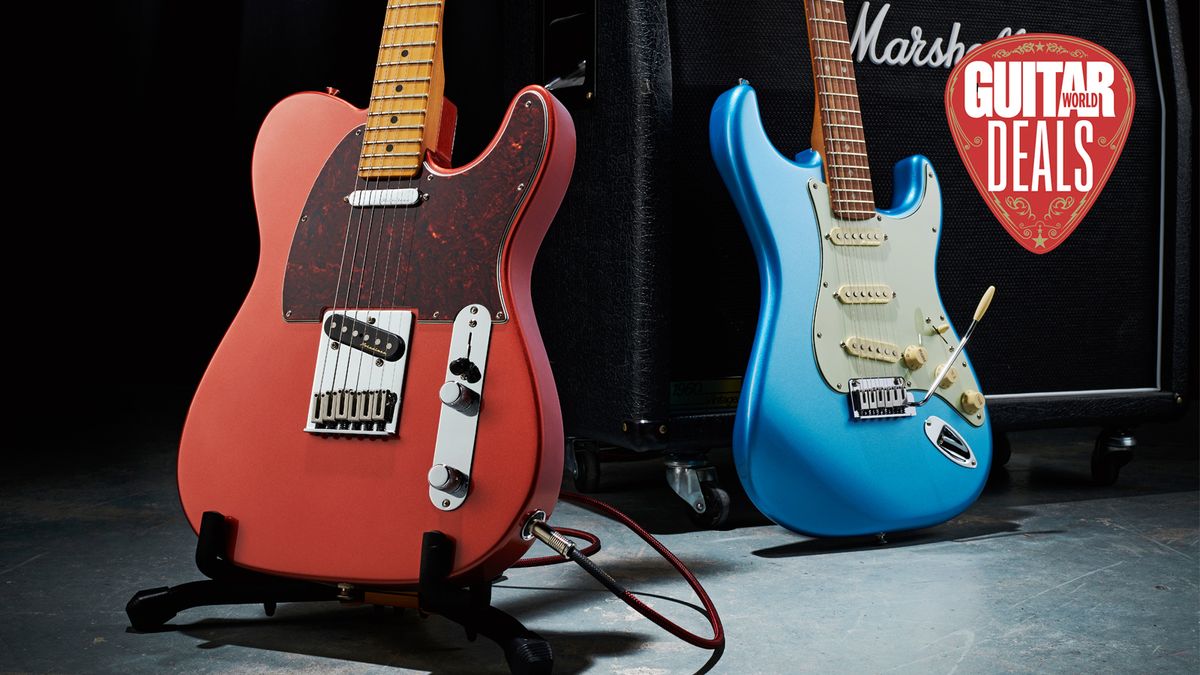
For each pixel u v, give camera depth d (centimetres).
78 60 391
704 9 174
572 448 205
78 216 404
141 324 411
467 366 110
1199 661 114
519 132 114
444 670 111
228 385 121
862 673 110
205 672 110
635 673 111
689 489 176
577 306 187
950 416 169
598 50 176
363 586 115
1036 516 185
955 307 195
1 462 233
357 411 114
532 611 132
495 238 113
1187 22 356
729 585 144
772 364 155
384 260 117
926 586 143
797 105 181
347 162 122
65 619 127
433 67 120
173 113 396
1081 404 202
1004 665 113
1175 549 161
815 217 160
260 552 117
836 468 158
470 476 109
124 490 205
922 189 171
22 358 407
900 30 187
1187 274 210
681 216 174
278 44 383
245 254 405
